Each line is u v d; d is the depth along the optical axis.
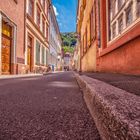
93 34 9.66
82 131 1.21
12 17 11.22
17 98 2.68
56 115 1.67
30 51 17.30
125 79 2.58
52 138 1.10
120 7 4.69
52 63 37.94
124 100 0.96
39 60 21.67
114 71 4.73
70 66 91.44
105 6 6.78
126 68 3.64
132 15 3.68
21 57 13.23
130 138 0.53
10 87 4.29
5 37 10.63
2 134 1.20
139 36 2.91
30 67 17.47
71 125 1.35
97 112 1.21
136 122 0.58
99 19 7.54
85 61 15.73
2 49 10.16
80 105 2.14
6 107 2.04
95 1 8.78
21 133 1.21
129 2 3.88
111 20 5.79
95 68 8.68
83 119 1.51
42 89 3.85
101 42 7.03
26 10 14.56
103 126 0.96
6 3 10.17
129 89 1.45
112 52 4.98
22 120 1.52
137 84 1.83
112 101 0.94
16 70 12.09
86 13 14.95
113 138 0.71
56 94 3.09
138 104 0.86
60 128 1.29
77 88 4.04
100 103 1.07
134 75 3.16
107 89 1.48
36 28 19.08
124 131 0.58
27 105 2.16
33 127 1.33
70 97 2.75
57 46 50.41
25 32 14.08
